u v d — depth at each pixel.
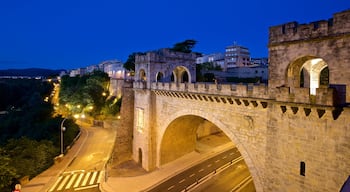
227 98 25.03
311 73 21.77
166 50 40.72
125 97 45.53
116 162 43.47
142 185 34.62
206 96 27.50
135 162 44.03
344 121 15.38
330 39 16.03
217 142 53.59
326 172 16.41
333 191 16.08
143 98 41.03
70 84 99.88
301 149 17.70
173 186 34.00
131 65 74.62
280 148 19.08
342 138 15.50
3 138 70.69
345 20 15.26
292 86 19.19
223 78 77.75
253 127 22.80
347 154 15.32
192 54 44.41
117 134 44.47
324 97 15.88
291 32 18.28
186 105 32.03
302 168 17.78
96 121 70.25
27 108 96.62
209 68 87.06
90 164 43.09
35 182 35.84
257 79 72.56
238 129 24.48
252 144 23.02
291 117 18.20
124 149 45.22
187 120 38.47
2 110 118.38
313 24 16.95
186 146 45.09
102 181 36.34
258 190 22.56
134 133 44.81
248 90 22.53
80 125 70.81
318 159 16.78
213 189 32.88
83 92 77.81
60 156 44.38
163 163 40.69
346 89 15.45
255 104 22.17
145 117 40.19
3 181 30.66
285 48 18.80
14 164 36.03
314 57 18.14
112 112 69.19
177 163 41.53
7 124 79.44
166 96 36.34
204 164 41.34
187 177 36.62
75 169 41.03
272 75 19.81
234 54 118.19
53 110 86.69
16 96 130.00
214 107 27.42
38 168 39.78
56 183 35.78
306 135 17.34
